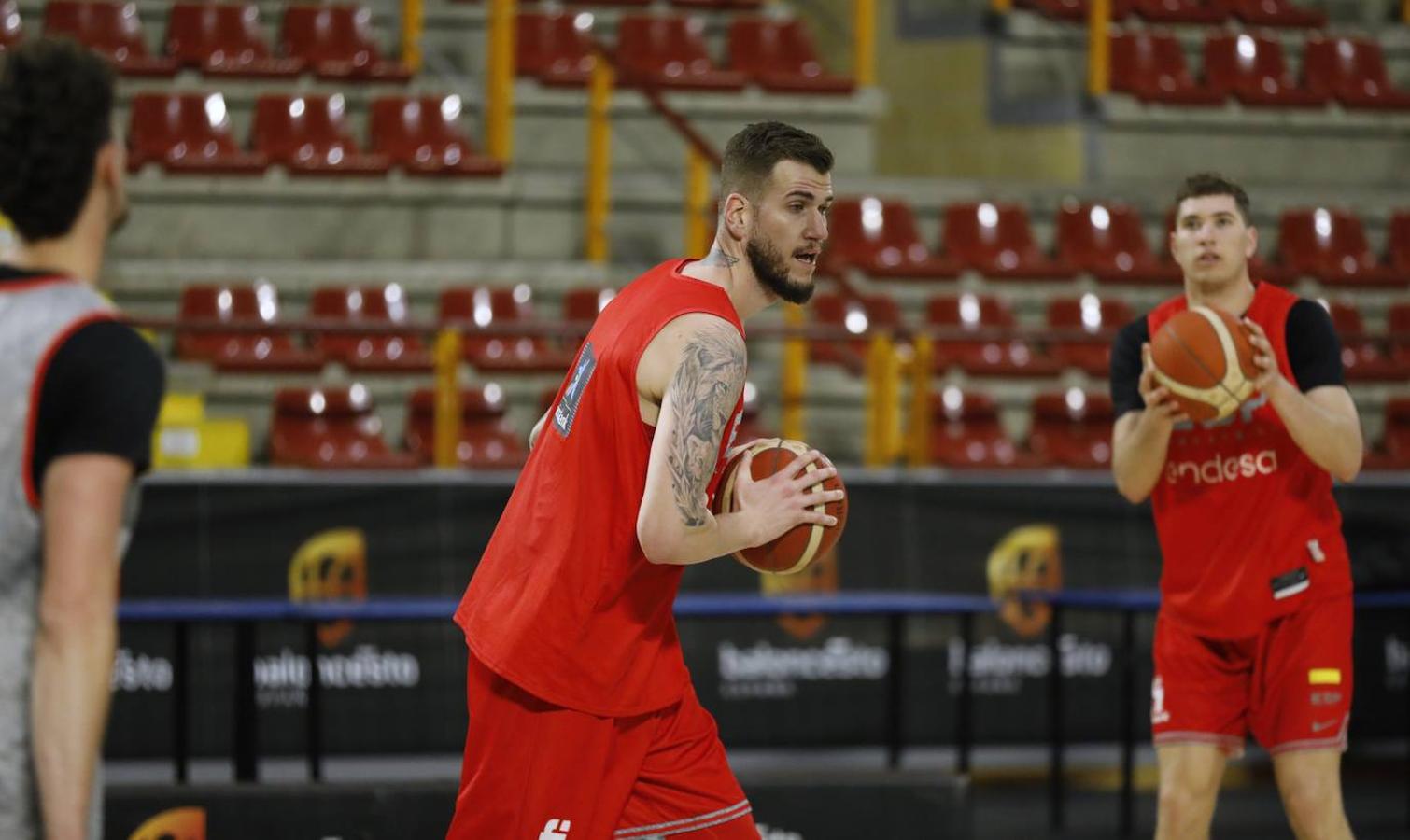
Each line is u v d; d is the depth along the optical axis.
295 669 26.45
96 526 7.42
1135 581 28.83
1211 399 14.16
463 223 39.69
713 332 10.89
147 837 17.34
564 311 36.78
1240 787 27.62
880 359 30.25
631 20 45.72
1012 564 28.59
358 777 26.08
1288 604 14.76
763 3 48.09
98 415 7.51
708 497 11.42
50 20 41.59
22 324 7.56
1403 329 40.66
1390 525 29.03
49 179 7.66
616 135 43.03
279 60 42.12
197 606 23.02
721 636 27.66
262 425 33.50
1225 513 14.91
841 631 28.11
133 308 36.38
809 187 11.31
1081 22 48.75
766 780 18.05
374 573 27.00
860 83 44.50
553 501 11.42
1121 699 28.31
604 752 11.48
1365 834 24.41
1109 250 42.03
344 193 38.84
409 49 43.31
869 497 28.38
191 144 39.34
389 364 34.25
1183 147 47.19
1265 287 15.24
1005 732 28.48
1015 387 36.34
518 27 45.31
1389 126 48.09
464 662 27.02
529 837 11.52
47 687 7.33
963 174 48.75
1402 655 28.75
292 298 36.66
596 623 11.38
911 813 18.19
